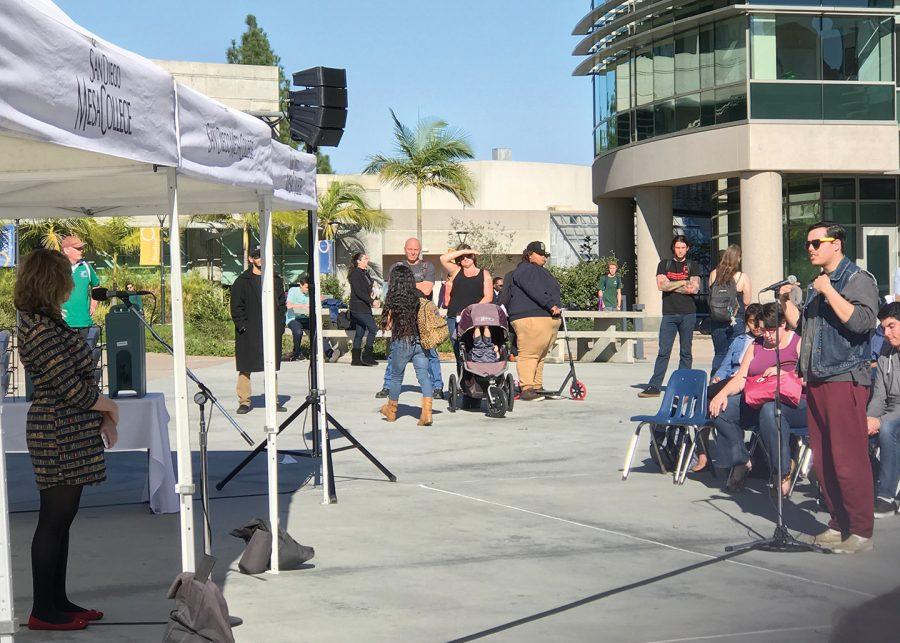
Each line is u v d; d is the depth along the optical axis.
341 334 21.88
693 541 7.16
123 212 8.41
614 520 7.80
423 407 12.73
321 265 35.72
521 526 7.65
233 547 7.11
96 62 4.18
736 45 29.12
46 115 3.80
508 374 13.66
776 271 29.19
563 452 10.85
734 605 5.71
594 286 30.94
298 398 15.69
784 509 8.09
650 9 30.94
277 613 5.66
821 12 28.81
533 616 5.55
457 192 46.12
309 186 8.33
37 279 5.43
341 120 9.04
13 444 7.78
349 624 5.45
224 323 31.94
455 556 6.83
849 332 6.64
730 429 8.69
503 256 47.69
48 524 5.46
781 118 28.98
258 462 10.44
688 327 15.13
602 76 35.19
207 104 5.51
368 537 7.35
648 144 31.83
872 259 31.64
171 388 17.20
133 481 9.55
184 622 4.84
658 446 9.59
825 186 31.34
